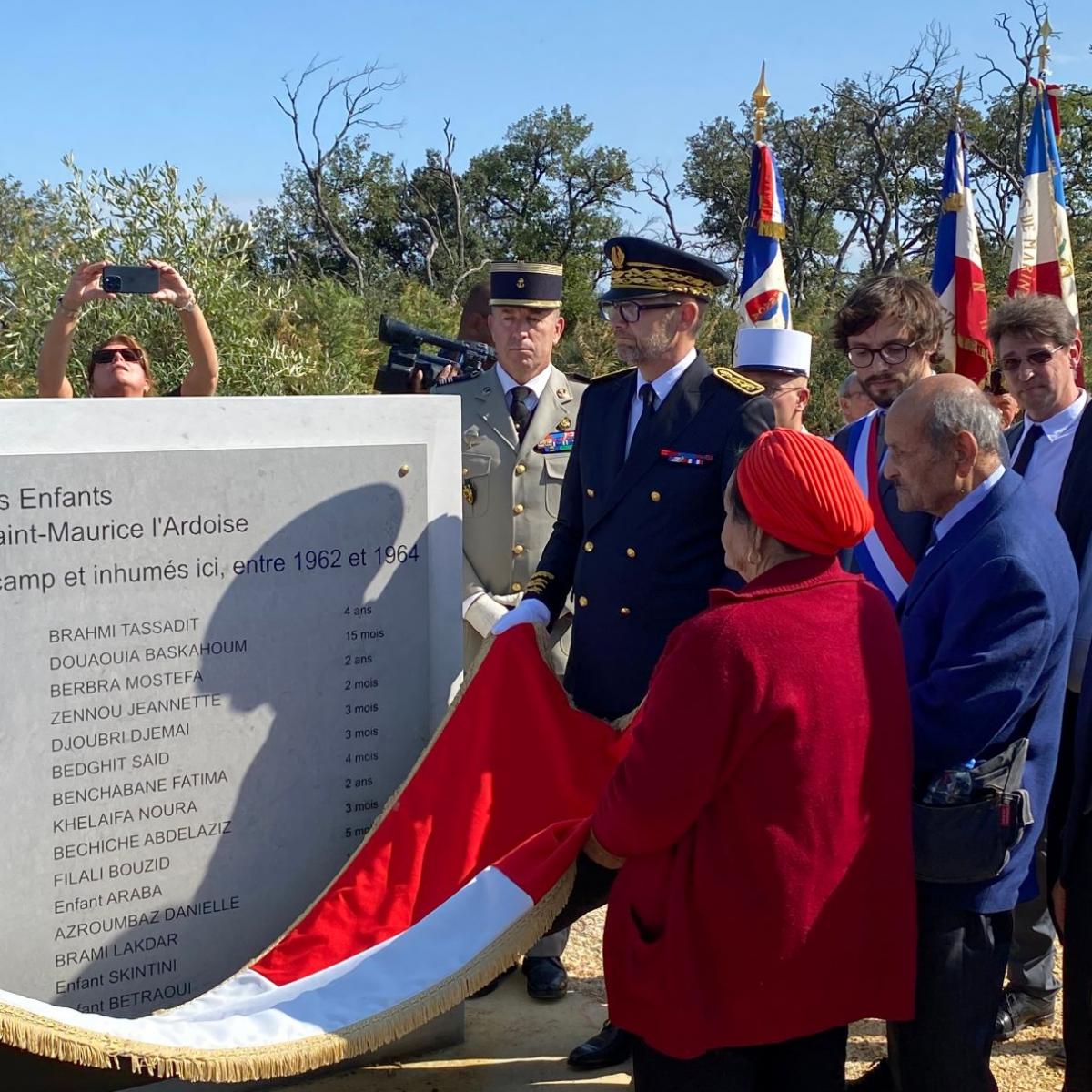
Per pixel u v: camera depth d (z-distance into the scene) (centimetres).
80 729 288
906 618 264
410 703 332
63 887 290
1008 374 381
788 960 222
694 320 323
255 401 302
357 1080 330
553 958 385
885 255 4069
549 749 321
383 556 324
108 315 841
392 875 305
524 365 405
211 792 306
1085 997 296
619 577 327
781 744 218
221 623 303
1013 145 3603
